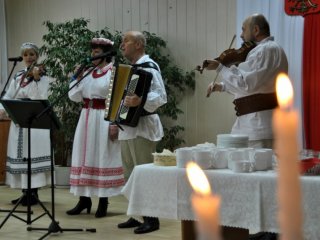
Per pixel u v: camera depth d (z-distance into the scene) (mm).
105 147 3873
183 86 5605
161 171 2346
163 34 5773
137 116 3365
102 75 3889
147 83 3334
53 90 5617
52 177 3424
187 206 2262
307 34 4309
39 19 6844
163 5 5777
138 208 2408
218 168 2271
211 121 5465
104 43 3898
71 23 5875
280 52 2904
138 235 3498
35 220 3820
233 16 5297
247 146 2488
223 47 5375
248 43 3008
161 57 5531
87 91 3922
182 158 2295
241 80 2846
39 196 5145
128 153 3793
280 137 249
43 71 4477
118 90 3377
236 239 2576
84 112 3959
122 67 3361
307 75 4312
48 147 4590
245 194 2086
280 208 251
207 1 5469
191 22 5582
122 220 3969
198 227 250
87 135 3922
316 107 4250
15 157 4500
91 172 3928
